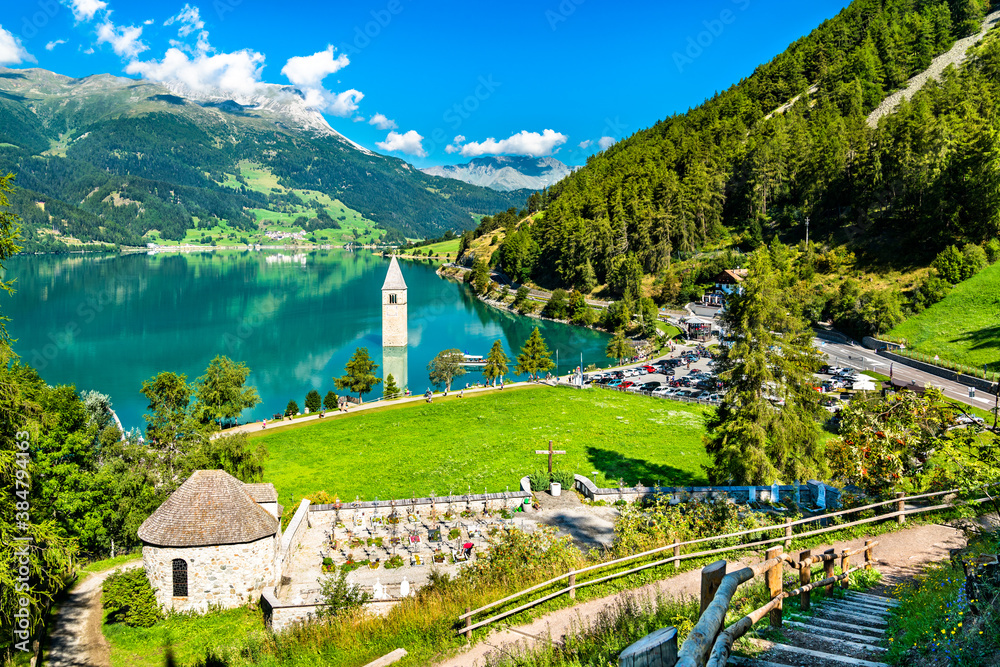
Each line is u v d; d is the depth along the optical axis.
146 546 34.94
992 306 106.25
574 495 47.34
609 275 192.25
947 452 27.38
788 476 42.38
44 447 43.03
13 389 23.20
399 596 31.22
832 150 167.75
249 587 35.03
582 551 36.47
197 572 34.62
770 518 29.64
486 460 64.81
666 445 68.75
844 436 34.75
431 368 114.50
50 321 178.12
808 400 42.56
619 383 105.06
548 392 100.19
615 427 77.19
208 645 31.11
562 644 17.75
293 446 74.44
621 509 34.69
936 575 16.00
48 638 32.59
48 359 134.62
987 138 121.62
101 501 45.69
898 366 100.00
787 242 173.00
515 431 76.44
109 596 33.12
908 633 11.12
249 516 35.75
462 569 28.81
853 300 121.81
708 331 141.75
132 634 32.69
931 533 22.45
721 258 170.25
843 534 23.77
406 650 20.25
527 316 196.00
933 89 182.62
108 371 124.94
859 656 10.69
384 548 40.53
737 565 22.62
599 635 16.53
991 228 121.56
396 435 77.50
